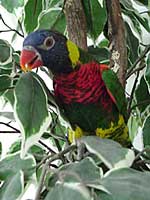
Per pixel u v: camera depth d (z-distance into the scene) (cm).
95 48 126
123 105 113
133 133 142
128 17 132
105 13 117
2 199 74
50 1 128
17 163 82
